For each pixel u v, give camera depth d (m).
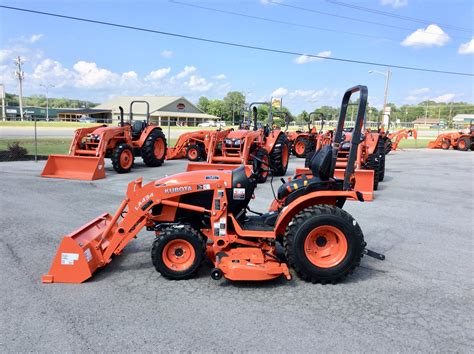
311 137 18.33
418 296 3.81
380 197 8.80
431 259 4.85
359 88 4.05
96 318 3.30
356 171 8.51
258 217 4.59
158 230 4.30
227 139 10.91
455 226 6.39
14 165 12.50
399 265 4.63
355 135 4.10
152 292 3.81
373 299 3.73
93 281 4.05
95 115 59.81
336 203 4.49
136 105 59.72
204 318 3.32
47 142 18.83
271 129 11.91
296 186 4.28
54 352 2.82
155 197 4.17
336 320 3.32
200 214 4.32
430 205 7.98
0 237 5.41
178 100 61.47
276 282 4.08
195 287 3.94
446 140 26.64
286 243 3.98
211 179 4.18
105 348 2.87
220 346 2.91
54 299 3.64
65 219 6.36
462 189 10.04
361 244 4.00
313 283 4.05
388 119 33.34
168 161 14.96
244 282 4.07
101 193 8.45
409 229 6.18
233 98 79.75
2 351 2.81
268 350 2.86
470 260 4.84
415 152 24.00
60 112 59.66
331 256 4.04
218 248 4.16
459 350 2.91
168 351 2.84
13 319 3.27
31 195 8.12
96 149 10.78
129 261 4.61
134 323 3.22
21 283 3.98
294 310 3.48
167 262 4.07
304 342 2.97
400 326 3.24
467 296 3.83
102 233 4.50
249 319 3.31
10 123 34.62
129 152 11.67
